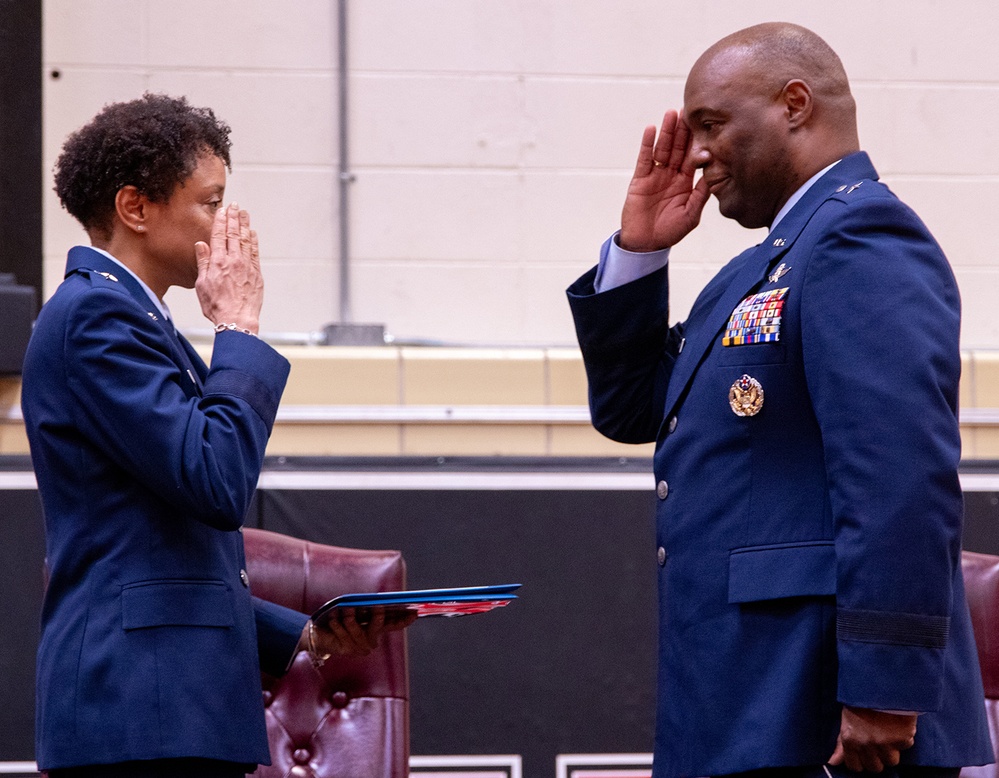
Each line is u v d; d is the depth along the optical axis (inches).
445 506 343.0
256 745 190.4
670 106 409.7
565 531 344.5
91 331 189.6
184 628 186.4
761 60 208.5
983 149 414.3
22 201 368.5
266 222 398.3
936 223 412.5
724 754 186.2
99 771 183.8
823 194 201.6
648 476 347.9
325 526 339.6
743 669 187.5
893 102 413.4
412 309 401.4
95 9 394.6
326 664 252.5
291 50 401.1
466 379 365.7
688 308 403.2
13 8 368.5
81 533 189.3
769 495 190.1
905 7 414.3
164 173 205.0
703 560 194.2
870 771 179.0
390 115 402.9
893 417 175.8
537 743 337.4
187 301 391.2
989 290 410.6
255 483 193.2
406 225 402.3
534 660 339.3
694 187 229.6
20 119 368.8
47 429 191.2
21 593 325.7
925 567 173.0
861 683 171.8
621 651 342.0
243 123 398.9
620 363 230.4
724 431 195.5
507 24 406.9
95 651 183.5
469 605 204.8
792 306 191.6
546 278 404.5
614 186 407.8
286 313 396.8
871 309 181.6
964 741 186.1
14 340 335.6
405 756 250.7
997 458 366.6
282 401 359.6
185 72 398.0
